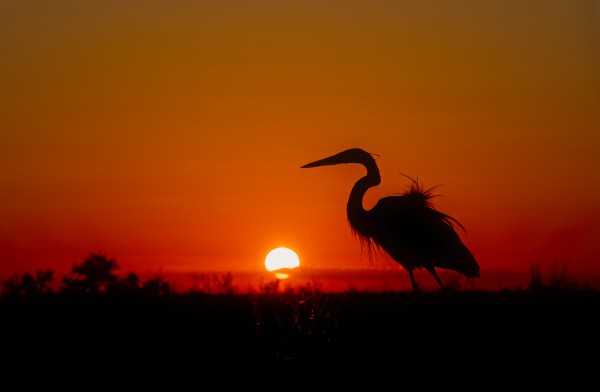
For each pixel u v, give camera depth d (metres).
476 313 15.98
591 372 12.00
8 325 16.02
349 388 11.69
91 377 12.27
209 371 12.59
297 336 14.17
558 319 15.29
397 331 14.45
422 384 11.70
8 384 11.84
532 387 11.34
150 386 11.81
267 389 11.72
